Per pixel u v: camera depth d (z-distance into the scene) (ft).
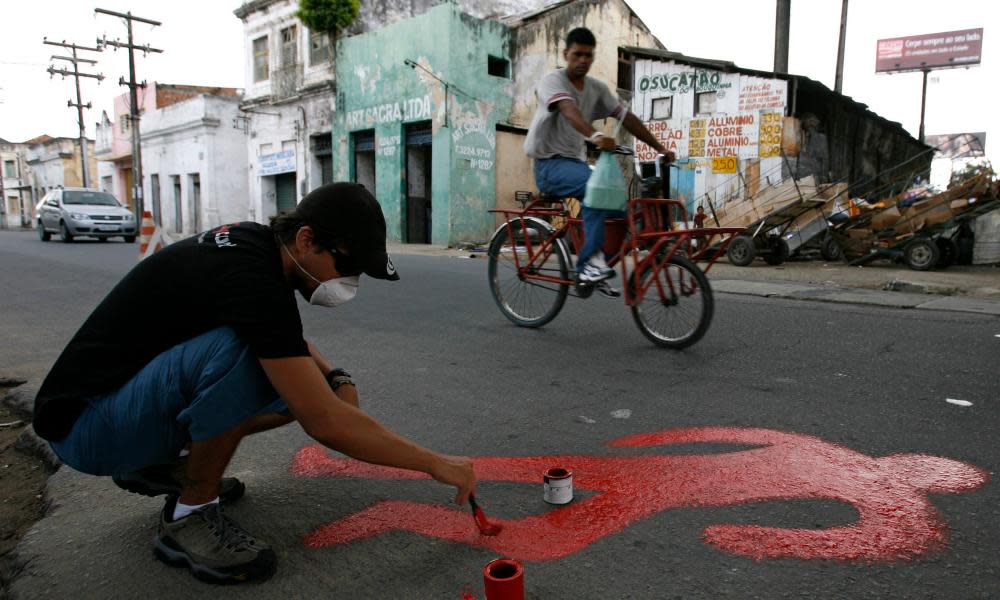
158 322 5.34
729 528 6.19
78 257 38.68
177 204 89.66
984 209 30.71
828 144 54.54
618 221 13.39
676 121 53.42
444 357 13.30
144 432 5.36
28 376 12.87
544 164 14.67
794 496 6.77
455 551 5.97
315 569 5.73
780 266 34.96
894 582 5.27
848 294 21.06
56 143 136.87
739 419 9.11
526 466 7.81
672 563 5.65
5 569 6.18
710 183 52.08
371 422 5.29
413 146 58.03
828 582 5.30
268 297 5.06
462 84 53.88
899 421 8.86
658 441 8.41
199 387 5.14
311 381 5.07
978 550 5.69
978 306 17.92
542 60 60.44
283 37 69.10
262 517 6.68
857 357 12.27
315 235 5.16
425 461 5.51
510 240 16.39
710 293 12.48
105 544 6.27
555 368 12.17
